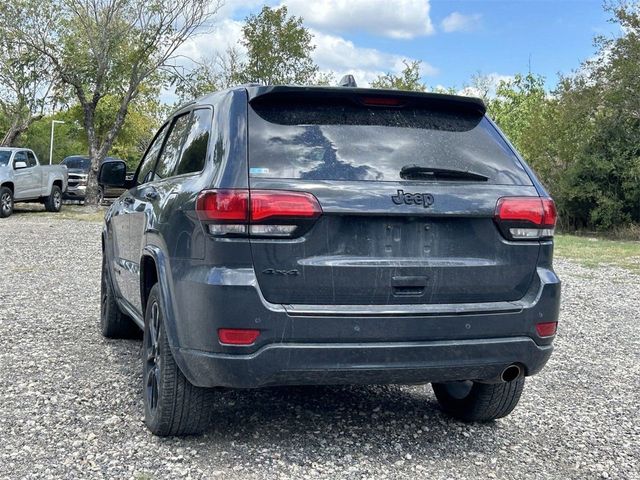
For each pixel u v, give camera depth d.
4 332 6.61
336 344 3.46
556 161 27.34
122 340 6.41
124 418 4.34
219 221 3.42
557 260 15.78
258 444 4.01
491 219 3.74
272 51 32.09
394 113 3.92
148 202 4.67
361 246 3.54
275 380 3.46
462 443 4.20
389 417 4.60
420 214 3.59
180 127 4.80
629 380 5.82
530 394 5.34
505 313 3.71
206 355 3.46
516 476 3.76
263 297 3.41
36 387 4.89
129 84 25.84
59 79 26.14
